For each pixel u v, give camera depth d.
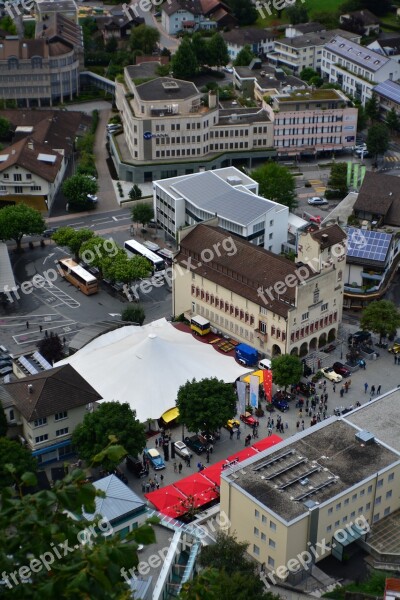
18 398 183.00
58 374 187.00
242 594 129.88
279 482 157.75
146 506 158.62
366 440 167.50
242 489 155.75
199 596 57.78
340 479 158.75
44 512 54.03
